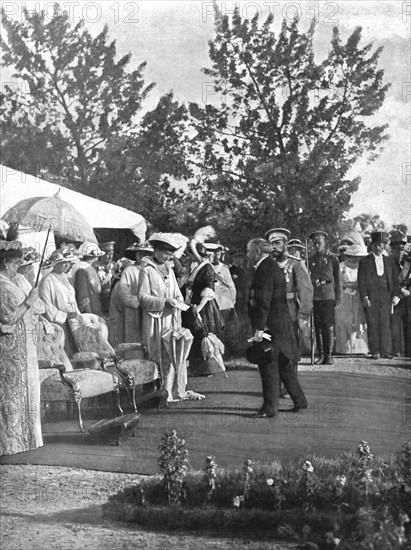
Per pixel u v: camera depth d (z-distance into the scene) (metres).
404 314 10.88
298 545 7.55
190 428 10.20
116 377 10.20
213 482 8.35
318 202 11.01
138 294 10.69
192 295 10.84
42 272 10.60
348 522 7.72
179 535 7.89
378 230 10.98
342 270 10.95
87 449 9.71
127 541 7.75
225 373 10.58
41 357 10.34
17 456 9.67
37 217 10.98
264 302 9.91
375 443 9.89
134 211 11.11
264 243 10.16
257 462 9.48
